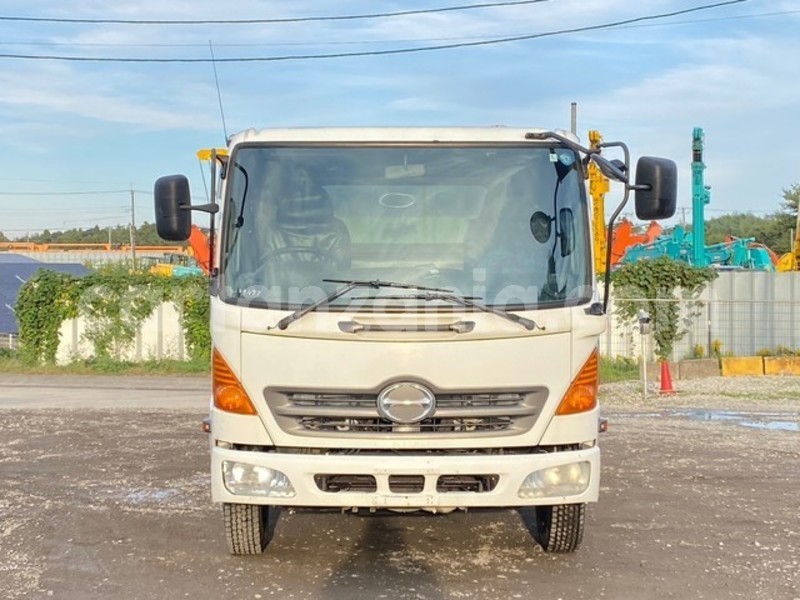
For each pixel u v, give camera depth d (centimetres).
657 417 1305
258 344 539
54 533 688
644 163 560
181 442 1087
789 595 553
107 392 1703
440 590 561
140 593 554
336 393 535
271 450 546
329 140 573
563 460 542
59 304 2191
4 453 1014
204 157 621
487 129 576
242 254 561
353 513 601
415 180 568
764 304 1959
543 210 566
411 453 537
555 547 633
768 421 1262
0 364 2158
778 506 776
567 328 545
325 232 562
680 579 583
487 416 536
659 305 1955
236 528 614
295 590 560
